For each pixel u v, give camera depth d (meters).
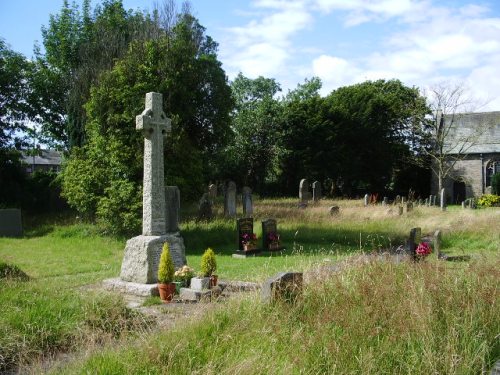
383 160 52.41
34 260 15.09
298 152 49.84
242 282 10.59
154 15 29.42
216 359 4.88
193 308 7.98
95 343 6.07
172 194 17.20
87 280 11.79
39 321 6.67
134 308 8.74
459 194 53.94
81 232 20.58
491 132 54.09
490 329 5.46
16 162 32.50
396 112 52.91
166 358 4.99
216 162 38.44
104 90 19.78
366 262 8.32
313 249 16.75
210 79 26.92
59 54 33.81
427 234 18.75
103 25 29.25
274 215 24.42
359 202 35.91
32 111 34.06
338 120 50.56
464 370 4.66
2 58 32.50
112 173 18.95
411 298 5.93
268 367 4.73
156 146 11.63
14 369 5.81
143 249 10.95
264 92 56.62
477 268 7.17
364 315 5.70
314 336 5.36
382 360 4.92
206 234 18.95
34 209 31.80
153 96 11.68
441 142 47.81
